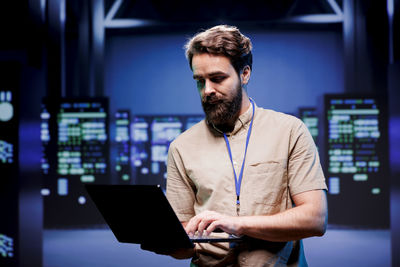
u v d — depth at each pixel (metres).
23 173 4.73
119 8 12.61
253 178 1.37
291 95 13.60
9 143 4.65
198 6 13.02
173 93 13.86
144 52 13.91
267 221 1.26
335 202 8.86
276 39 13.63
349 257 6.32
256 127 1.44
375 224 8.77
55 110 8.95
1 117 4.67
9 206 4.63
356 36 11.47
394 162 5.18
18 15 5.45
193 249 1.43
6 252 4.62
